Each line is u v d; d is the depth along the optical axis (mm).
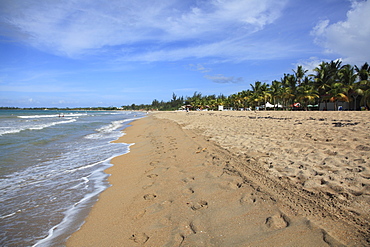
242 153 6773
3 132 17516
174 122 24812
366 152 5352
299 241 2594
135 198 4723
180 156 7582
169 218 3635
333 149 5969
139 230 3445
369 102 32031
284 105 58750
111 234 3484
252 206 3557
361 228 2621
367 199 3186
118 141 13688
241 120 19359
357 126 9922
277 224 2988
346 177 4016
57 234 3701
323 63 42312
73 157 9312
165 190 4848
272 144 7418
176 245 2902
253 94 65875
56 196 5309
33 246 3412
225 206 3705
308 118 17578
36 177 6719
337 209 3086
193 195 4324
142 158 8383
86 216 4258
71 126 25062
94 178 6574
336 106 38219
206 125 17156
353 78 36188
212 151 7539
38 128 21562
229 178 4852
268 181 4391
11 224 4082
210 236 2980
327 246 2441
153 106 182375
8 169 7570
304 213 3117
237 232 2975
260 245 2645
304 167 4855
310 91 42656
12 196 5332
